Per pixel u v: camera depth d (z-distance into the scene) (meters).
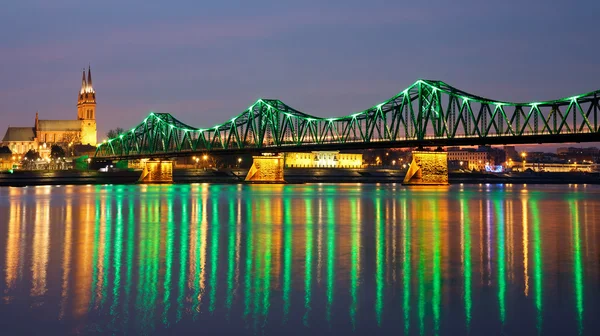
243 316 30.20
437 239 54.69
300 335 27.88
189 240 53.72
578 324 29.14
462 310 31.20
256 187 164.75
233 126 174.88
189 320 29.62
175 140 197.62
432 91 129.75
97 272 39.22
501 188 165.75
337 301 32.66
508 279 37.50
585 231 60.94
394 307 31.62
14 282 36.34
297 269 40.19
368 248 49.12
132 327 28.70
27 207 90.25
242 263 42.28
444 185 168.88
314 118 154.75
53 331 28.20
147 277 37.78
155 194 126.88
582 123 101.19
